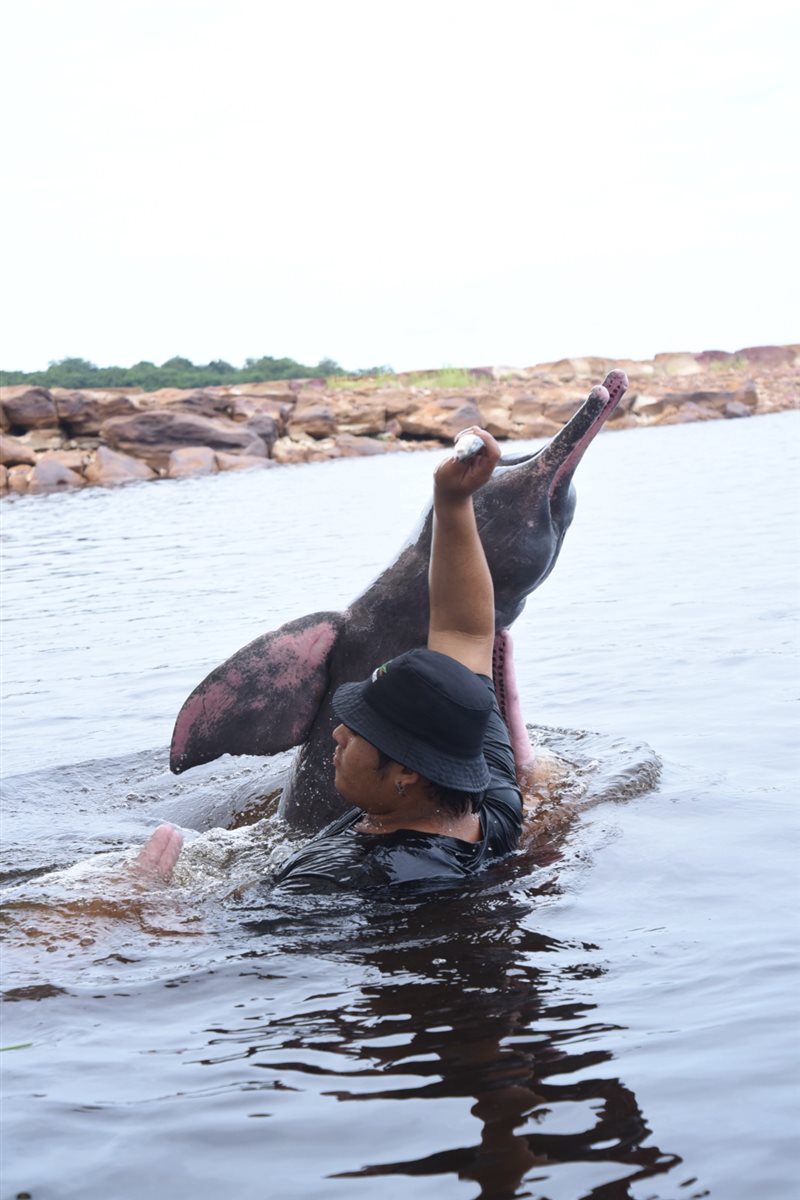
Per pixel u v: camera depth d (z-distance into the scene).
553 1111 2.38
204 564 15.34
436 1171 2.21
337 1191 2.17
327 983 3.04
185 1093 2.54
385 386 67.25
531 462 4.64
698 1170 2.17
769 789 4.64
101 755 6.28
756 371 83.25
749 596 9.82
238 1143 2.34
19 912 3.57
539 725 5.93
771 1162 2.18
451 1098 2.45
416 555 4.73
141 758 6.14
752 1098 2.38
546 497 4.61
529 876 3.70
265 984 3.06
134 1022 2.89
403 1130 2.35
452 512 3.59
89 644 10.00
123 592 13.26
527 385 69.19
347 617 4.73
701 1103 2.38
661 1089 2.43
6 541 20.61
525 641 8.62
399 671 3.48
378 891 3.59
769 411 64.50
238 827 5.01
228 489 31.25
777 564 11.60
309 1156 2.28
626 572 11.99
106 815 5.27
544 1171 2.19
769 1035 2.62
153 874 3.84
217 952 3.28
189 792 5.51
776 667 7.07
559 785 4.66
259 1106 2.47
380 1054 2.65
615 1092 2.43
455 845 3.68
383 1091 2.50
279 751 4.76
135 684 8.21
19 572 15.98
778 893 3.50
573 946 3.18
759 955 3.05
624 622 9.09
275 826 4.79
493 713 4.06
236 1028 2.82
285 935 3.37
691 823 4.21
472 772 3.54
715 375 78.50
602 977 2.97
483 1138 2.30
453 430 49.38
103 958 3.27
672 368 81.12
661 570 11.90
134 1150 2.34
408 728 3.49
